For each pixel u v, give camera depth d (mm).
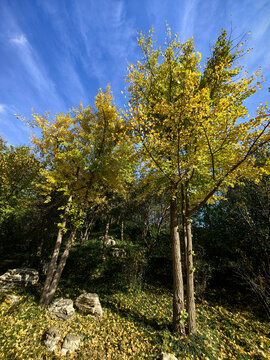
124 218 12781
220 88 4871
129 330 4918
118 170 7758
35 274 8555
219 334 5062
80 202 7629
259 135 3604
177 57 5617
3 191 9586
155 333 4746
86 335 4535
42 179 10203
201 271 7516
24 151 10492
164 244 12000
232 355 4215
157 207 12102
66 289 7812
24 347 3781
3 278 7672
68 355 3770
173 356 3824
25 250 13906
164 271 9961
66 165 7133
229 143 4234
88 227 14234
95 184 7879
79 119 7770
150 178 5258
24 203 10016
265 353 4254
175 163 4508
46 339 4086
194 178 5617
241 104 4449
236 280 7391
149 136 4254
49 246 11242
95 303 5828
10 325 4410
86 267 10391
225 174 4281
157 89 5672
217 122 4391
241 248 7637
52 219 10570
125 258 11133
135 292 7828
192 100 3639
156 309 6422
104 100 7254
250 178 4426
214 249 8641
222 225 9125
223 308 6332
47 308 5633
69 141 7699
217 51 5320
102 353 3963
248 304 6277
